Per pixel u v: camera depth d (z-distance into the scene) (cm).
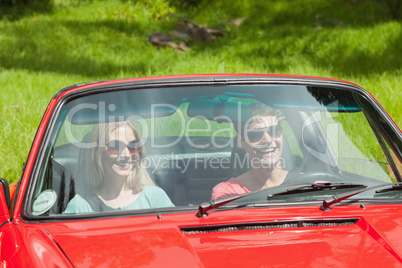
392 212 596
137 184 654
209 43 4344
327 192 623
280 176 688
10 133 1750
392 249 515
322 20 4294
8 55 3609
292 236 541
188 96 698
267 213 581
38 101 2225
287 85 725
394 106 1977
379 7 4338
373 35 3531
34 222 577
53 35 4266
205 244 527
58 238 539
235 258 498
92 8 5281
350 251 511
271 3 4903
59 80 2947
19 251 522
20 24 4619
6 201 636
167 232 543
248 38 4206
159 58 3784
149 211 591
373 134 709
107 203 638
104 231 552
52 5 5319
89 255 506
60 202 604
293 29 4128
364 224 564
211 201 579
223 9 5034
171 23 4844
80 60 3653
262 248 516
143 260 496
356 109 727
